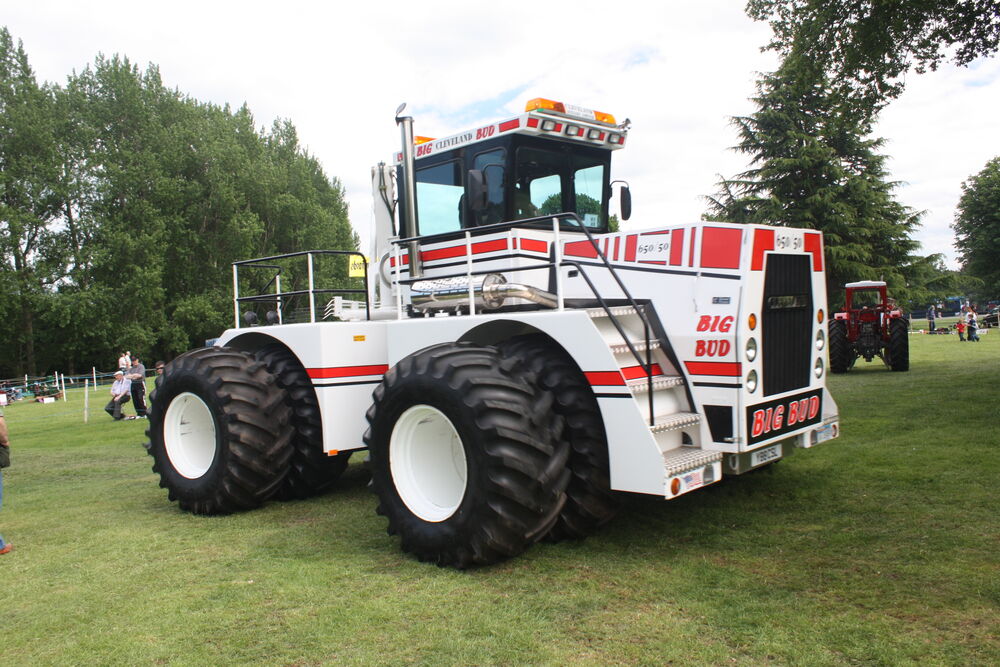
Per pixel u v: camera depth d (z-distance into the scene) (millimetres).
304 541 4684
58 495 6609
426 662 2879
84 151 41531
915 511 4543
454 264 5988
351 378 5559
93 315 38531
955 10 10109
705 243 4312
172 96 46812
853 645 2816
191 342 45719
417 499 4246
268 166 49844
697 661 2764
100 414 16969
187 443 5918
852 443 6742
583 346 4020
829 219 33000
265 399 5578
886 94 11227
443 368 4035
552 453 3900
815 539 4148
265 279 46812
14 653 3162
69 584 4016
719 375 4180
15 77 40000
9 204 39312
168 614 3500
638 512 4887
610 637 3012
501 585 3678
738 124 34844
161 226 40969
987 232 43594
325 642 3115
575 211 6094
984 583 3340
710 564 3826
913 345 22047
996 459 5711
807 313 4703
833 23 10812
